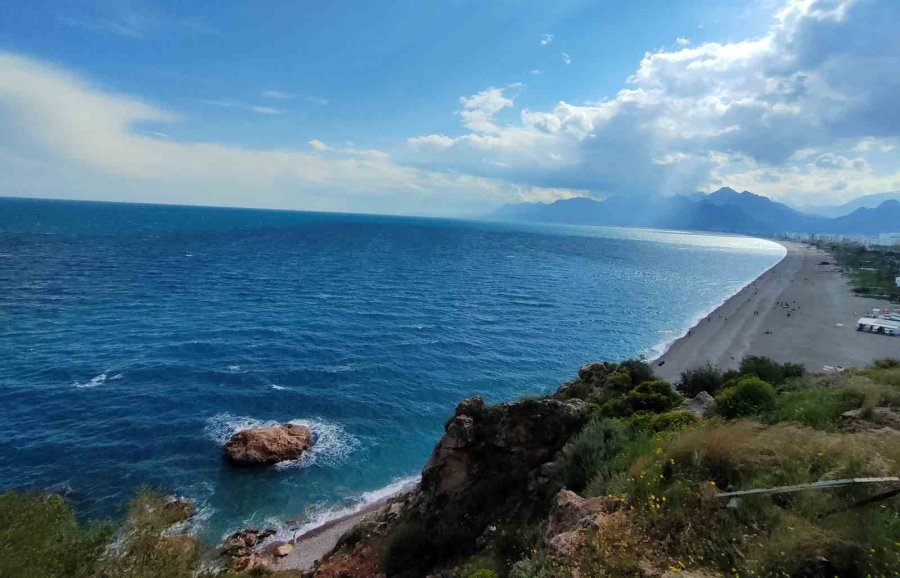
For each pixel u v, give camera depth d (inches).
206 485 1116.5
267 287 3366.1
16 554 479.8
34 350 1841.8
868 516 262.1
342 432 1403.8
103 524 635.5
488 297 3489.2
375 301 3129.9
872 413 460.1
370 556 680.4
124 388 1571.1
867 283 4402.1
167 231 7116.1
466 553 561.3
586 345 2415.1
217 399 1537.9
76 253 4237.2
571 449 574.9
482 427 696.4
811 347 2313.0
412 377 1844.2
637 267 6053.2
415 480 1208.2
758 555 253.0
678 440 388.8
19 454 1172.5
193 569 649.0
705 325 2822.3
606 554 280.4
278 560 895.7
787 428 386.6
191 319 2417.6
